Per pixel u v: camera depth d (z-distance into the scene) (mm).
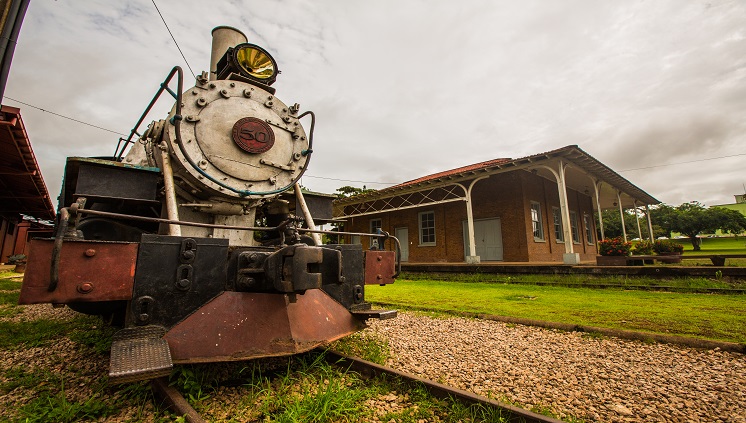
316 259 2219
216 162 3373
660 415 2096
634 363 3000
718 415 2090
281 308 2588
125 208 3713
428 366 2926
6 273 15641
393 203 17609
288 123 4055
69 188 3969
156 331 2184
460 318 4934
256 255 2521
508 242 13531
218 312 2400
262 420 2041
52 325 4637
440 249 15445
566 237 10352
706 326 4098
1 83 3211
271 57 4184
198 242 2428
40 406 2180
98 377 2695
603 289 7934
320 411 2064
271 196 3783
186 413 1910
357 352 3240
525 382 2588
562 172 10711
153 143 3529
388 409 2197
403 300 6750
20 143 9922
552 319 4676
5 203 17484
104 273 2086
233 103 3633
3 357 3297
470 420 2023
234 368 2762
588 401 2273
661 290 7395
